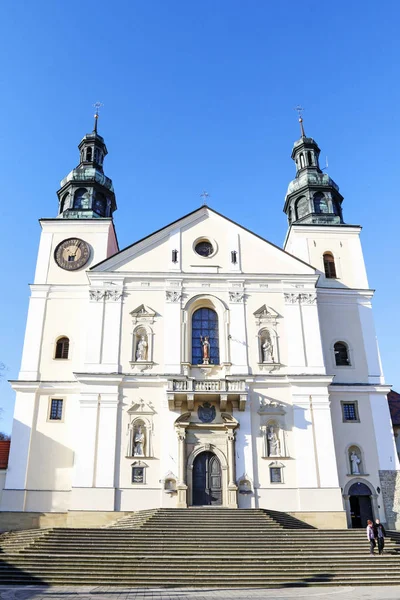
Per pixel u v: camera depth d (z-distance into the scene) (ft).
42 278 136.98
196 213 140.15
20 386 123.24
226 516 99.60
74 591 64.85
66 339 130.52
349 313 137.08
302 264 135.13
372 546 82.64
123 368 121.49
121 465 112.57
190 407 116.16
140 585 70.33
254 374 121.70
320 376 121.80
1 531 110.63
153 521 95.20
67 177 155.43
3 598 59.31
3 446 124.77
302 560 79.15
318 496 112.06
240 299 130.00
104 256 139.95
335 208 156.56
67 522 107.34
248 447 115.14
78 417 119.24
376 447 122.31
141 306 127.44
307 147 164.86
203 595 62.64
